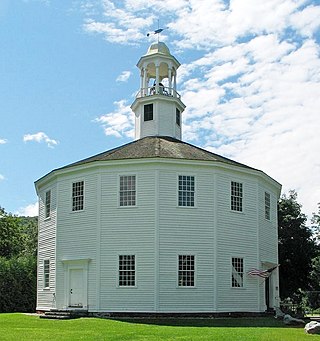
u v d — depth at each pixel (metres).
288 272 60.62
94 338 22.94
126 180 36.25
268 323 31.17
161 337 23.22
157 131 43.38
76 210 37.69
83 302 36.09
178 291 34.88
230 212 37.50
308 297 57.62
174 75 45.84
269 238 41.91
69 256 37.38
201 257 35.62
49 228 40.19
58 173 39.16
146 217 35.41
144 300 34.62
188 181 36.34
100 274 35.59
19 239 75.44
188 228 35.69
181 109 45.75
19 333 25.03
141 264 35.03
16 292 48.44
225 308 35.91
